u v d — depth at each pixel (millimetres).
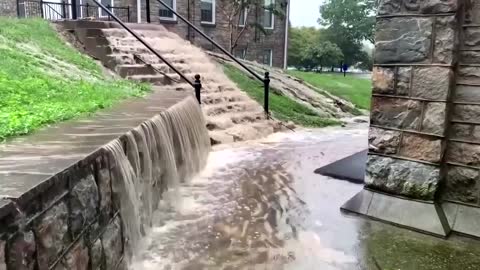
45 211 1770
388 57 3678
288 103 9555
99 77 6398
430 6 3414
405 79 3613
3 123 3016
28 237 1633
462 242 3336
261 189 4527
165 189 4043
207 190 4477
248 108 8031
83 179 2174
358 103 11938
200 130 5738
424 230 3482
